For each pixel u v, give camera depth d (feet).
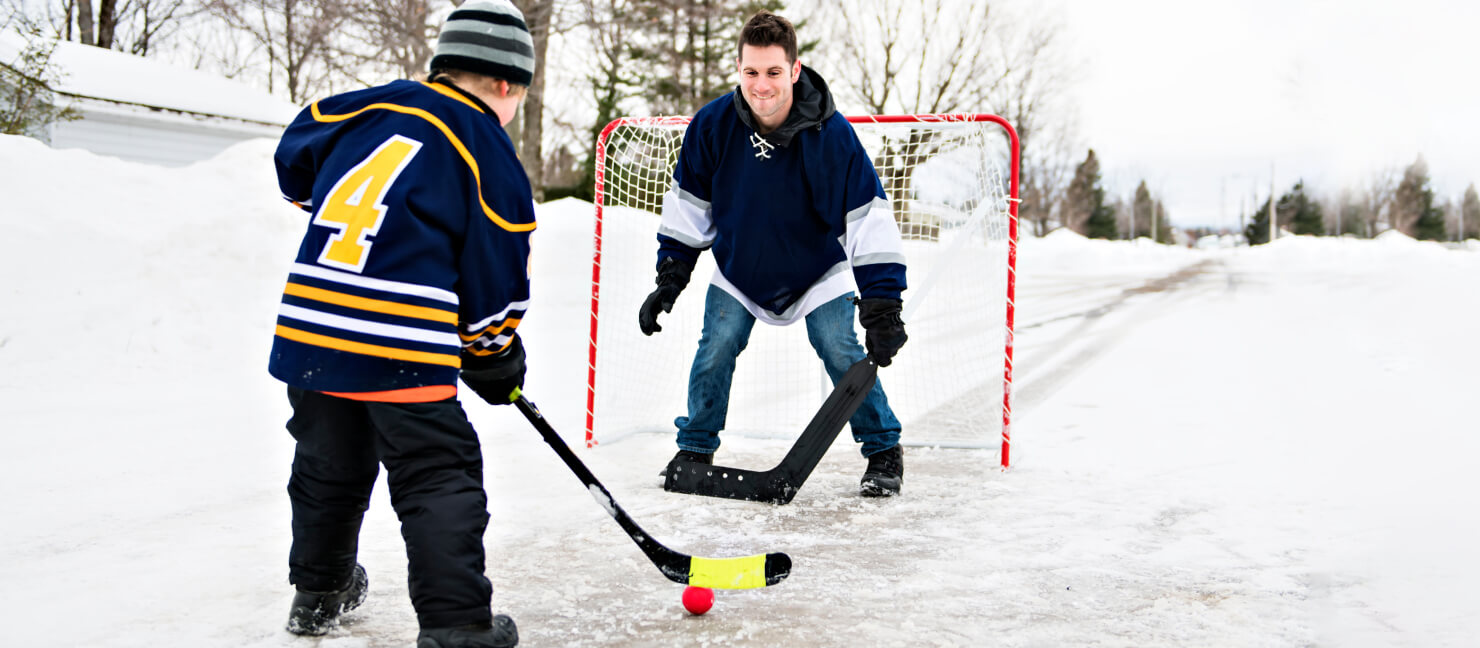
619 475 10.97
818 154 9.65
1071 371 18.92
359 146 5.32
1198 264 79.87
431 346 5.10
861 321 9.61
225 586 7.03
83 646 5.90
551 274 32.78
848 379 9.75
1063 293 42.09
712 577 6.51
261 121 47.83
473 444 5.35
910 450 12.49
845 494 10.16
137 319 18.74
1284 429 12.65
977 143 12.50
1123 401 15.40
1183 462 11.12
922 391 16.71
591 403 12.73
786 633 6.21
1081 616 6.49
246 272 21.40
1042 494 9.95
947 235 13.80
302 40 61.36
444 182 5.24
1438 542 7.90
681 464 10.11
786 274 10.36
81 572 7.34
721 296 10.55
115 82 44.27
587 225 36.52
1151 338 24.13
